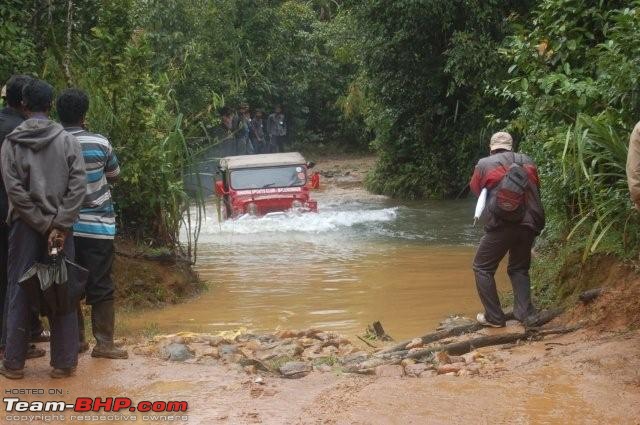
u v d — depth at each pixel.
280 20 34.41
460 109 25.72
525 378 6.35
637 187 6.16
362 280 12.65
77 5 12.80
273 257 15.03
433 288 11.91
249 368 6.89
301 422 5.60
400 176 26.47
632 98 8.09
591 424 5.43
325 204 24.62
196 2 28.06
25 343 6.52
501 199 8.05
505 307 9.89
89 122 11.70
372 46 24.67
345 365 7.22
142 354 7.39
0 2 11.62
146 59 12.27
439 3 22.11
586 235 8.79
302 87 38.00
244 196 19.97
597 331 7.46
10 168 6.26
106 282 7.09
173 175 12.42
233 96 31.28
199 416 5.78
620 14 8.66
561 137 8.64
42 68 12.34
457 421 5.54
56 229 6.21
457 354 7.54
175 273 11.82
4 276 6.97
